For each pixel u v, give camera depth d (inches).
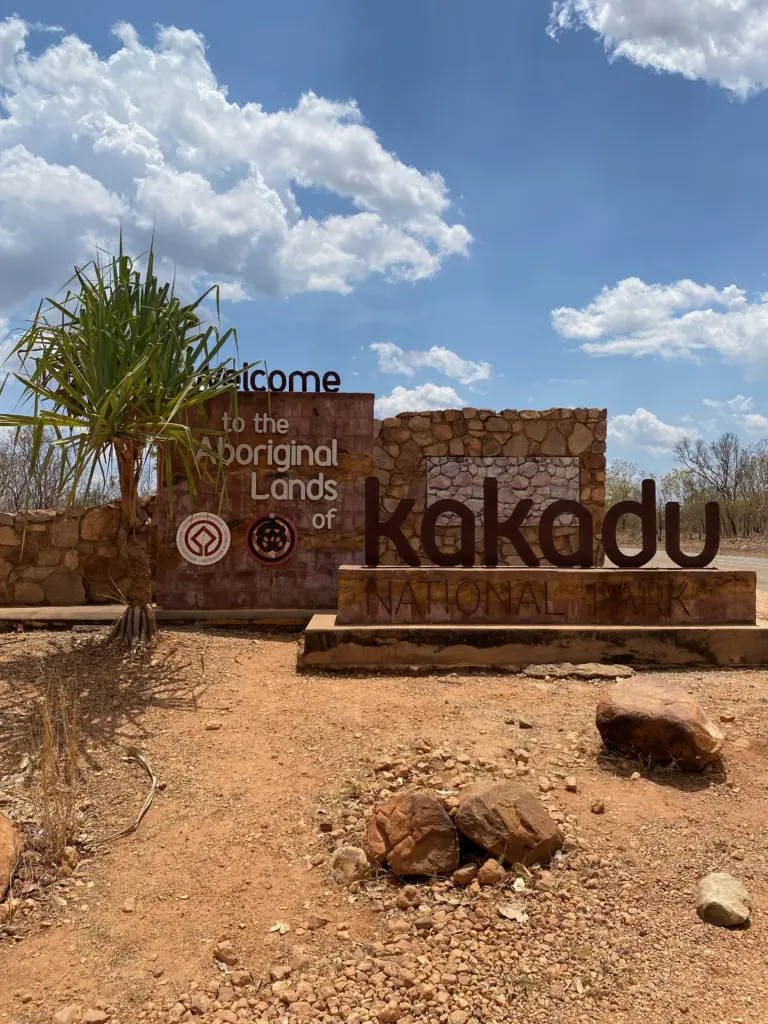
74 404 222.4
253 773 160.1
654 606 242.4
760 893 117.0
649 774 155.6
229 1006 96.0
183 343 237.3
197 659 239.0
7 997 98.3
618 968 101.4
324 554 315.9
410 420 402.6
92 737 176.4
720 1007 94.0
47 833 132.4
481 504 400.5
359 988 98.5
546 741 171.2
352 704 198.1
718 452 1344.7
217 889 121.3
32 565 326.3
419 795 129.9
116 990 99.3
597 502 402.3
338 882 122.7
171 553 310.5
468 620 241.8
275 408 315.3
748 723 178.4
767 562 752.3
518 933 108.7
